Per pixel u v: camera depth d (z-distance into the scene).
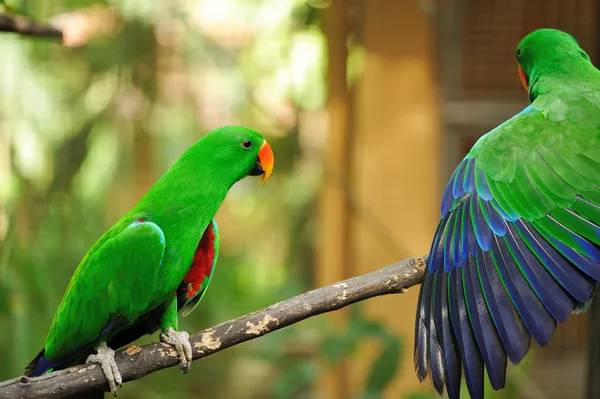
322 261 8.95
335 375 8.85
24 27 5.79
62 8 10.37
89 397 4.62
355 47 8.87
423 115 8.38
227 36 11.52
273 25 11.41
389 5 8.40
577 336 8.81
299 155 11.48
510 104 8.59
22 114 10.32
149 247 4.57
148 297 4.63
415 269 4.32
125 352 4.38
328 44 9.07
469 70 8.60
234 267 10.13
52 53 10.64
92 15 10.80
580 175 3.99
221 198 4.85
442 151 8.62
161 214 4.72
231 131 4.86
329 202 8.86
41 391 4.19
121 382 4.32
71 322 4.65
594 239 3.82
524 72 5.03
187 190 4.74
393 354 7.42
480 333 3.76
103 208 9.92
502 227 3.96
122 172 10.76
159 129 11.05
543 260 3.81
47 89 10.55
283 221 12.03
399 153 8.44
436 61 8.49
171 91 11.27
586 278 3.73
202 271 5.09
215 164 4.79
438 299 3.97
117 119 10.85
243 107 11.55
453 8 8.56
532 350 8.20
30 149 10.17
